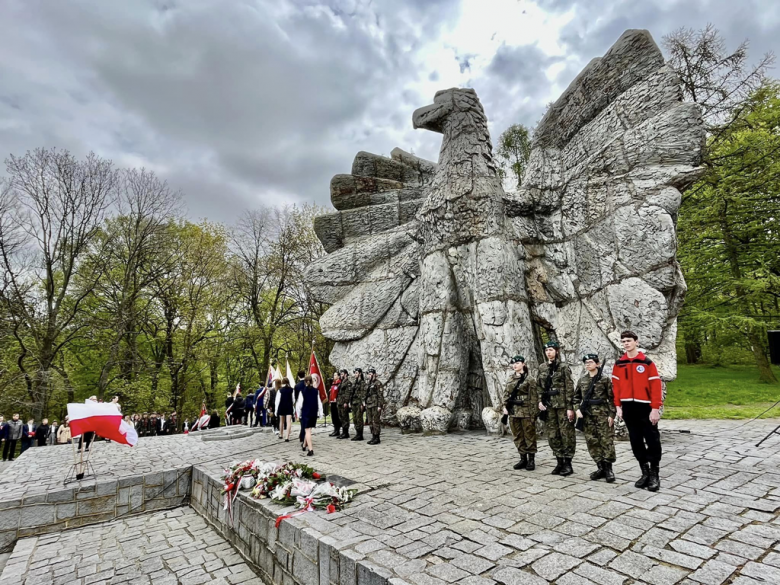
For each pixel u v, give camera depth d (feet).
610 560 9.44
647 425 14.47
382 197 40.96
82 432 22.84
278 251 81.05
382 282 37.06
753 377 52.47
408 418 30.32
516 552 10.05
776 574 8.54
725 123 53.52
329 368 82.07
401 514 13.10
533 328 28.58
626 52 25.84
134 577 14.97
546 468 18.01
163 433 57.67
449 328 29.22
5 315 56.80
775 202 51.85
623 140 25.12
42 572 15.67
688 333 60.18
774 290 51.70
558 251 27.76
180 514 21.83
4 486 21.58
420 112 31.83
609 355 24.30
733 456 18.07
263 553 14.33
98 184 63.00
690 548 9.80
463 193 28.81
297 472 16.99
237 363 91.50
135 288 67.72
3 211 55.62
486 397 30.55
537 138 30.37
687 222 57.88
